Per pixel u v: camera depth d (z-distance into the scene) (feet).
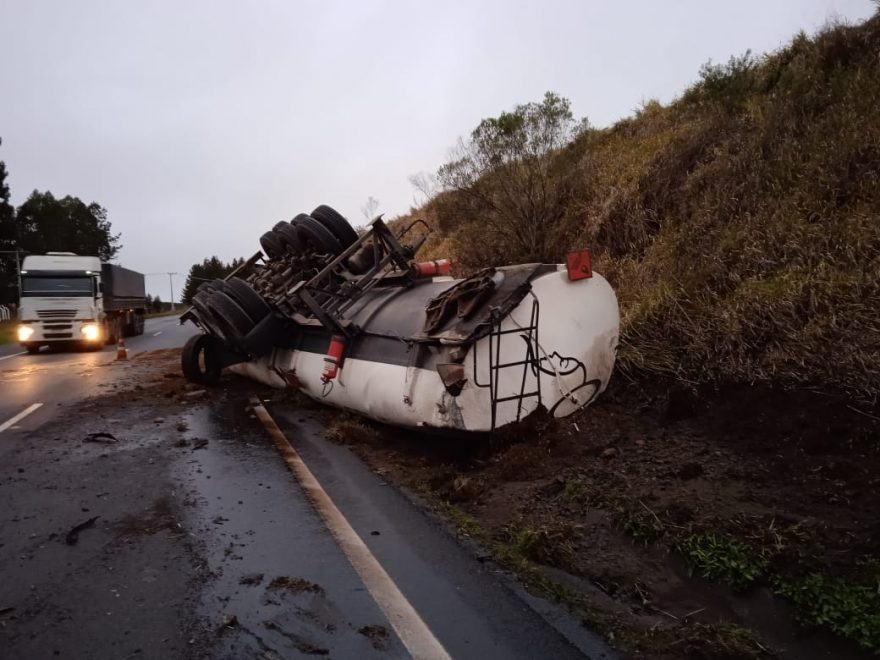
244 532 14.62
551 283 19.42
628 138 40.60
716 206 25.84
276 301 29.19
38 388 37.37
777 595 10.82
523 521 14.58
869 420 14.69
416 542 13.91
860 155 21.98
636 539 13.10
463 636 10.32
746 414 17.07
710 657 9.77
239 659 9.79
